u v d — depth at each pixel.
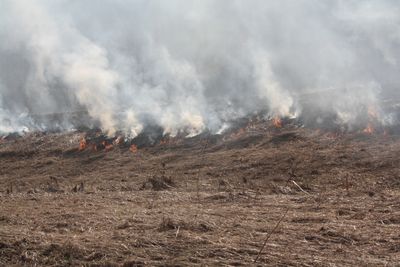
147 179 22.88
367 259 8.05
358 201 13.59
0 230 10.72
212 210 13.02
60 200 16.75
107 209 13.95
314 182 19.94
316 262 7.93
